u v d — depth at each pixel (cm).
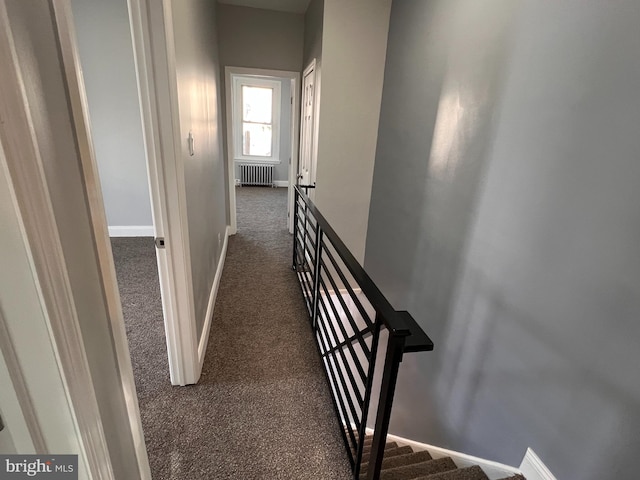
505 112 156
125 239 393
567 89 122
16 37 46
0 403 57
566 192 123
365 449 197
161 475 135
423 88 230
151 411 164
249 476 137
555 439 129
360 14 267
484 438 176
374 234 319
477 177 178
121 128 368
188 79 169
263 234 451
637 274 99
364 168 312
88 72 344
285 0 330
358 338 132
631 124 100
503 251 159
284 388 184
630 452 102
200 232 203
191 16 179
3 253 49
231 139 405
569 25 121
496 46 161
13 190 47
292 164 434
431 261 228
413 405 260
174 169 139
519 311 149
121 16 333
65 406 61
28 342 55
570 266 122
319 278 216
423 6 227
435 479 160
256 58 371
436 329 224
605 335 109
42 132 52
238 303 273
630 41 100
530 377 143
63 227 58
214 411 166
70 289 59
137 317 238
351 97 288
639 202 98
